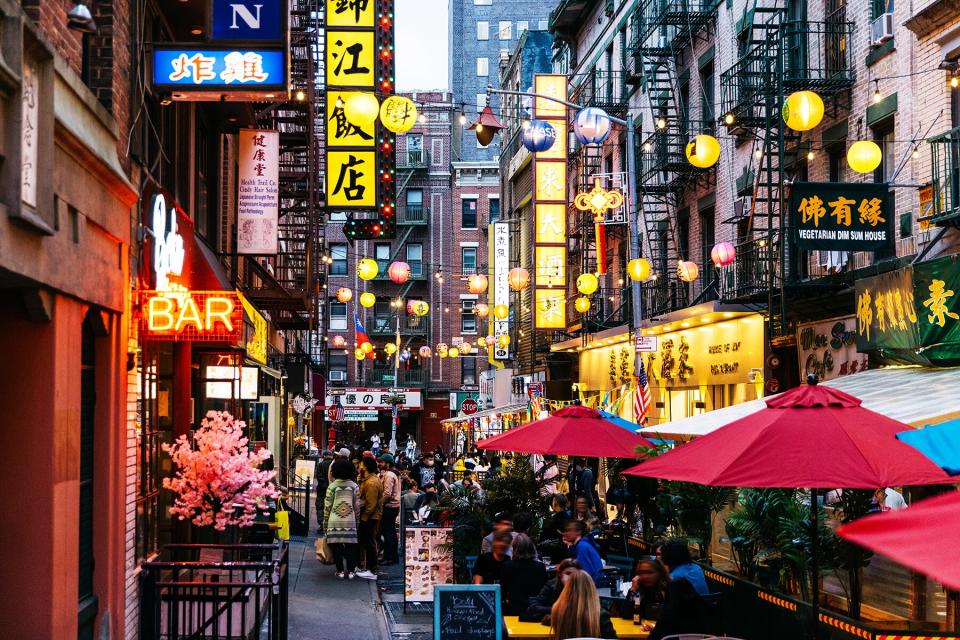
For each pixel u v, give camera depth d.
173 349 14.48
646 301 29.50
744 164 23.58
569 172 41.22
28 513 8.34
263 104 19.50
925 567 3.11
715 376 24.78
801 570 9.78
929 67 15.95
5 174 6.79
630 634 9.99
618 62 36.22
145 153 11.48
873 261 17.86
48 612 8.31
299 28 23.06
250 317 16.14
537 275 35.34
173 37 14.03
